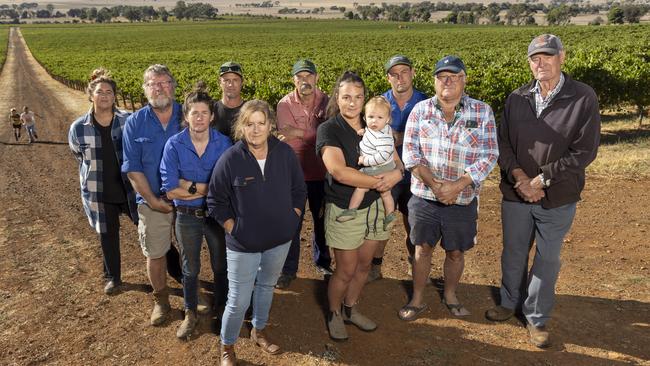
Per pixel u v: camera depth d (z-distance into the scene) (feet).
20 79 150.30
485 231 19.69
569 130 11.20
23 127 59.26
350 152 11.35
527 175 12.05
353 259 11.82
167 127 12.80
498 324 12.98
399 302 14.21
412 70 14.40
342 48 218.59
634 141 37.58
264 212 10.52
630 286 14.62
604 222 19.95
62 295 15.02
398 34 290.97
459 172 12.08
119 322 13.48
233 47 260.83
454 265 13.11
